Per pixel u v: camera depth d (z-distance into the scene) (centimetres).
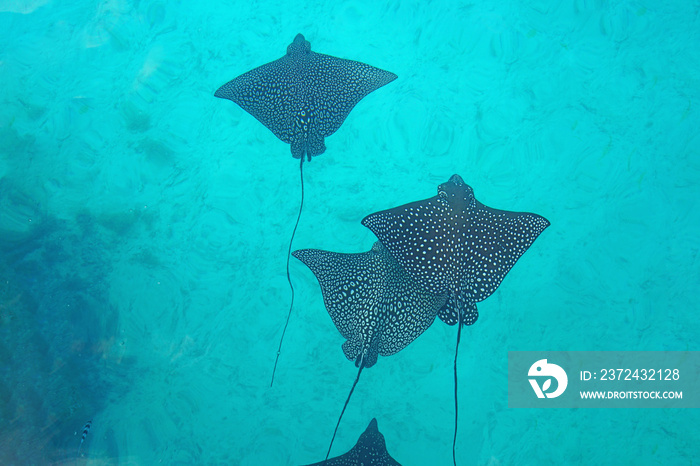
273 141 491
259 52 521
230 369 432
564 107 480
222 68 518
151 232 475
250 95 431
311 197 476
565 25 503
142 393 427
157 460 405
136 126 504
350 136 486
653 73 482
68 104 515
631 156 462
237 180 484
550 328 429
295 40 444
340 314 363
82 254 467
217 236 471
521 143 473
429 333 428
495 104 486
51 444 402
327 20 524
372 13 521
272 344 437
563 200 457
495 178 466
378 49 511
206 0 537
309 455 405
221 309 450
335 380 423
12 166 495
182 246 469
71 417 411
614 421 405
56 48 534
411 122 485
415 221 356
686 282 432
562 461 397
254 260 462
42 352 430
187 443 412
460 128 480
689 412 403
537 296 436
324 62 431
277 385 426
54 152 500
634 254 441
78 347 437
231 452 409
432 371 420
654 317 427
